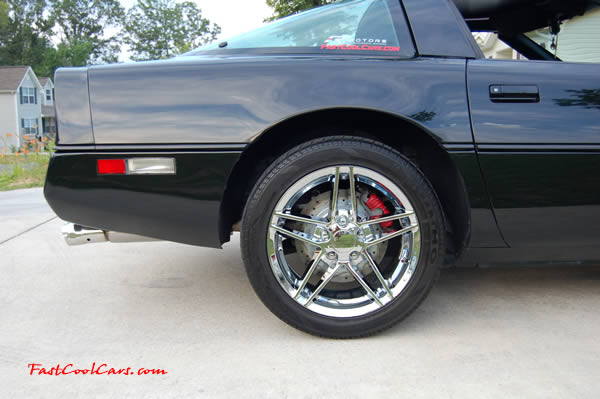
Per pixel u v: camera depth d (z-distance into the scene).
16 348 1.71
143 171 1.64
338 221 1.69
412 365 1.56
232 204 1.86
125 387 1.45
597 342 1.71
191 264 2.77
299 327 1.71
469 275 2.49
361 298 1.75
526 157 1.66
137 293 2.28
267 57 1.74
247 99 1.63
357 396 1.39
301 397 1.39
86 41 61.41
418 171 1.67
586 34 2.38
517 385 1.44
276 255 1.68
